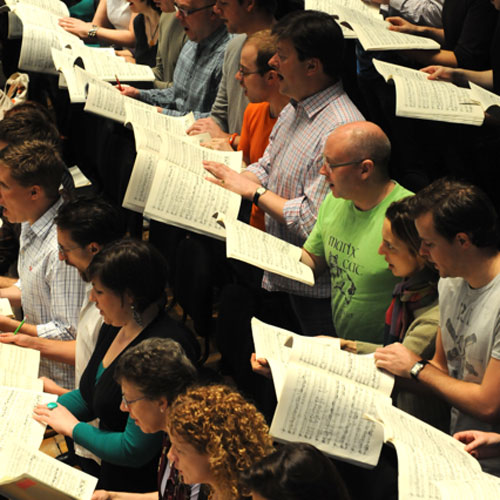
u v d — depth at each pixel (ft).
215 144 36.70
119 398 25.71
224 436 17.84
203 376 27.12
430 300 25.22
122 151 43.47
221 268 37.58
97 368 27.73
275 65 32.12
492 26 33.71
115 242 26.37
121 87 42.96
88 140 47.67
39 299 33.37
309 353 23.29
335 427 21.48
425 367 22.98
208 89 43.32
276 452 16.02
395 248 24.80
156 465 25.71
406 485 19.03
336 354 23.59
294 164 32.40
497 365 21.65
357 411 21.74
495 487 18.65
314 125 31.94
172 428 18.42
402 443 20.15
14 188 32.12
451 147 34.06
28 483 21.76
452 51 35.22
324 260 30.71
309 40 30.89
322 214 29.96
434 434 21.39
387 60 39.29
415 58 34.91
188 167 31.65
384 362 23.40
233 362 31.81
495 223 21.80
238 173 32.35
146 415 22.57
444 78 31.27
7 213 33.30
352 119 31.32
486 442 21.15
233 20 38.37
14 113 38.42
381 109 39.47
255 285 36.55
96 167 47.24
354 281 28.55
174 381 22.24
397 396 25.40
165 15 47.88
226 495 18.02
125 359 22.58
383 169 27.68
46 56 44.09
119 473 25.81
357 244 28.35
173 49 47.57
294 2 45.88
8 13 55.42
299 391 21.61
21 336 31.22
